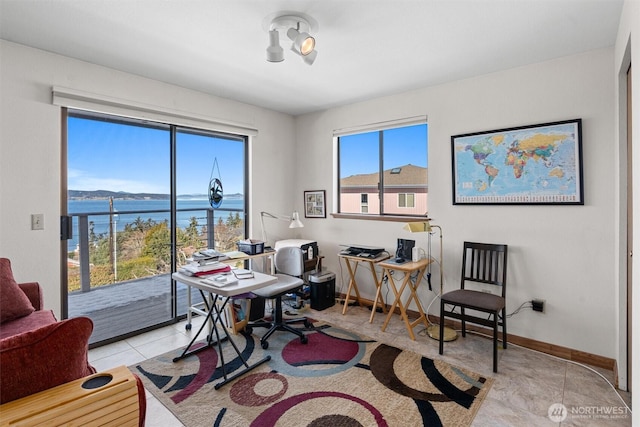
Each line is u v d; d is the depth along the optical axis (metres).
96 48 2.43
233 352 2.68
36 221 2.46
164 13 1.97
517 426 1.81
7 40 2.30
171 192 3.37
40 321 1.98
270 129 4.19
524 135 2.73
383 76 3.00
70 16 2.00
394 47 2.41
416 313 3.45
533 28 2.13
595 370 2.40
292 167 4.48
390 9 1.92
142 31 2.19
